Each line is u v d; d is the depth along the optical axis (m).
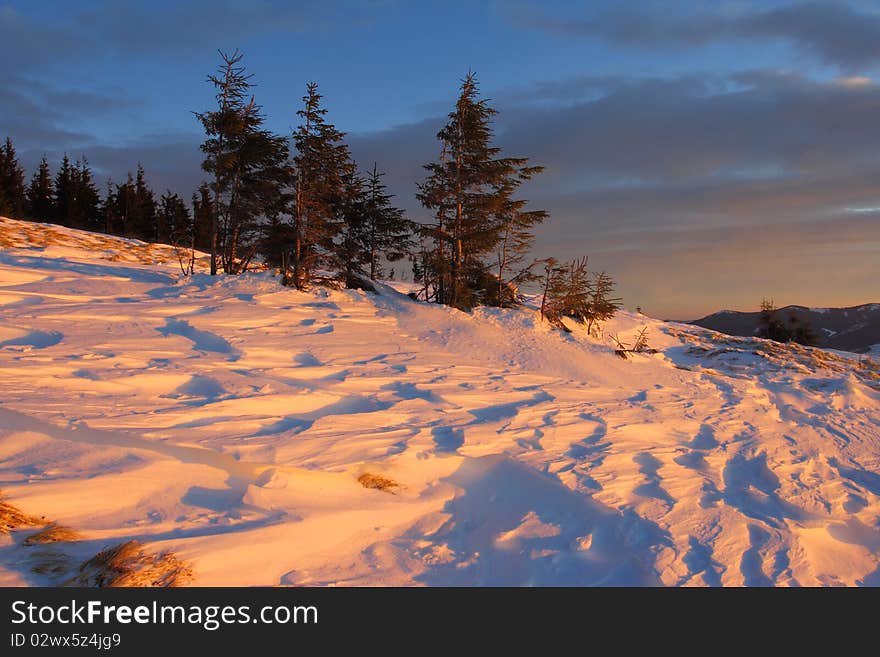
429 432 10.85
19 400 8.99
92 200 64.38
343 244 31.97
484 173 29.20
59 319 16.58
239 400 10.89
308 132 27.53
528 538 7.49
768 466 12.43
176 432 8.61
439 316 25.95
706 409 17.56
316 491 7.37
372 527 7.05
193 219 61.06
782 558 7.77
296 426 10.05
